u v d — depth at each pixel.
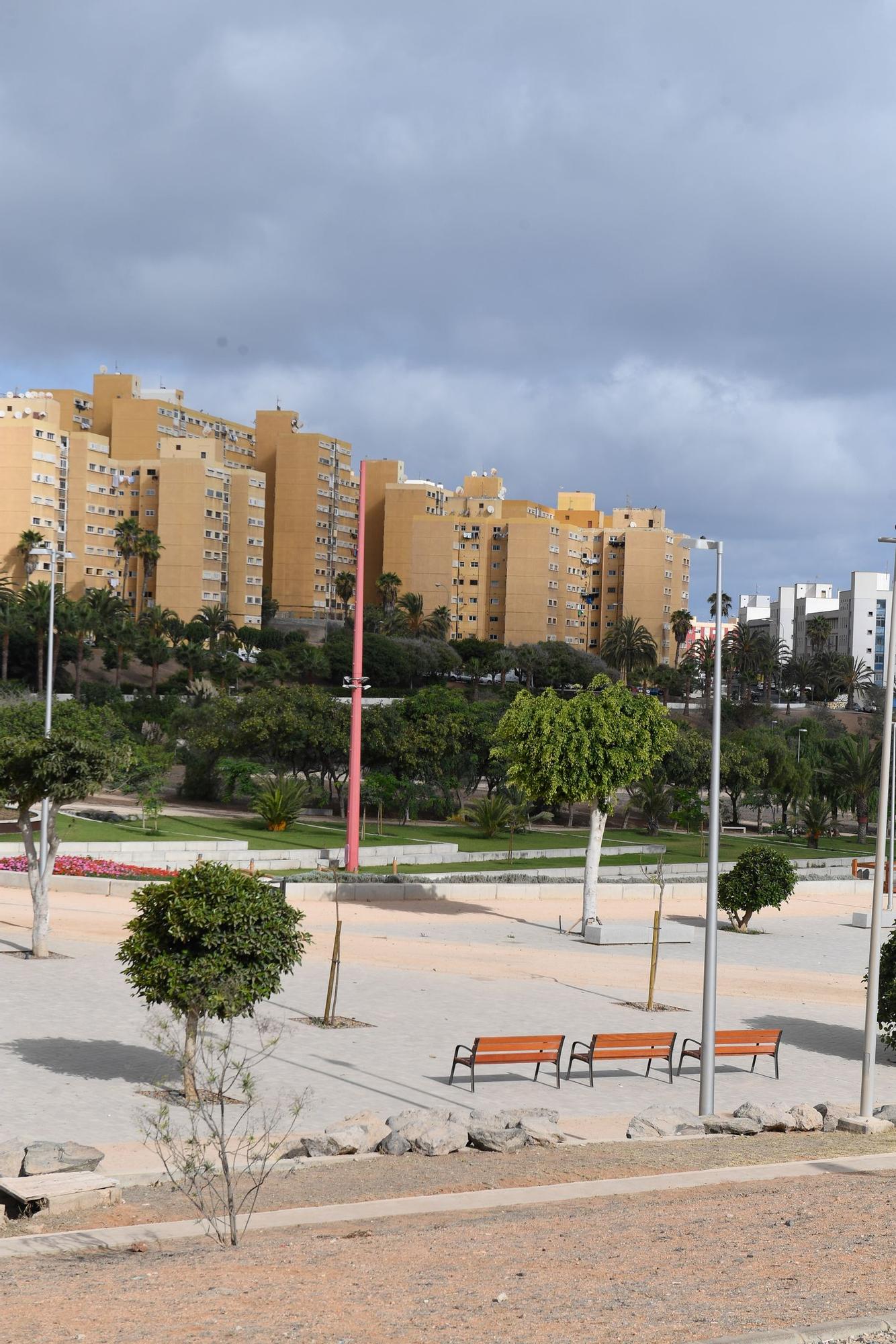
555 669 177.38
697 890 59.00
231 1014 19.47
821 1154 17.50
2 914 39.22
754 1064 26.30
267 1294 9.77
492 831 76.75
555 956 39.47
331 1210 13.29
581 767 42.84
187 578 177.25
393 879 52.25
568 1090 23.45
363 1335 8.59
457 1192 14.55
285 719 78.81
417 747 79.44
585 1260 10.84
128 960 20.20
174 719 87.62
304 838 66.00
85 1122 18.41
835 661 193.50
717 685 22.47
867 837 106.44
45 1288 10.07
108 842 55.84
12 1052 22.69
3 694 89.25
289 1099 20.77
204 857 56.81
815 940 48.09
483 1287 9.92
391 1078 22.88
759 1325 8.78
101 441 175.50
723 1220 12.54
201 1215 13.02
